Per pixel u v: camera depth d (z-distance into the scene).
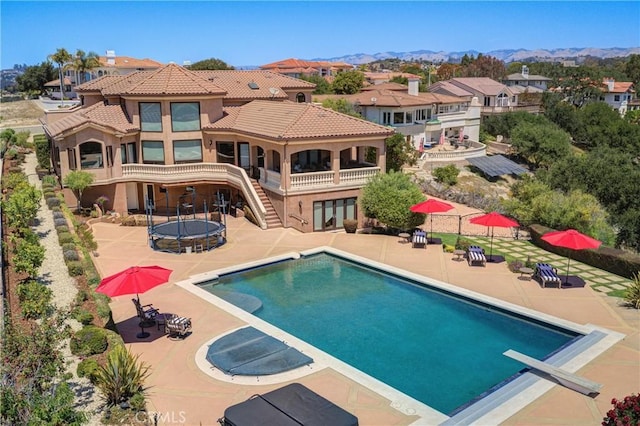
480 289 26.88
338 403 16.89
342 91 98.31
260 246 34.25
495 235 37.88
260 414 13.90
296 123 37.91
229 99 46.81
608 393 17.77
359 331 22.83
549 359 19.98
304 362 19.41
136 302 22.41
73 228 34.91
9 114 98.88
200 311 24.28
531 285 27.53
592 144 102.88
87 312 22.08
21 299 22.67
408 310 25.09
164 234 33.44
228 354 20.09
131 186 42.53
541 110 112.69
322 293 27.25
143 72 48.81
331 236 36.84
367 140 38.66
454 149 77.62
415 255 32.53
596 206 37.84
